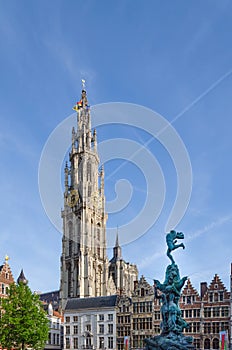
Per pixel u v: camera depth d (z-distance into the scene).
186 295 97.62
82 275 160.25
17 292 73.50
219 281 94.75
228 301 92.56
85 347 110.31
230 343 89.44
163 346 52.69
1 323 70.69
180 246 59.31
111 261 186.50
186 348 52.38
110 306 109.88
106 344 107.62
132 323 105.25
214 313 93.56
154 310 102.94
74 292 161.38
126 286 184.88
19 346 74.38
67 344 113.88
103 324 109.75
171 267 58.16
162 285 57.94
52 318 119.88
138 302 105.69
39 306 76.56
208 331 93.25
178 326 55.41
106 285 167.25
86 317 112.81
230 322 90.94
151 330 102.06
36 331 71.12
